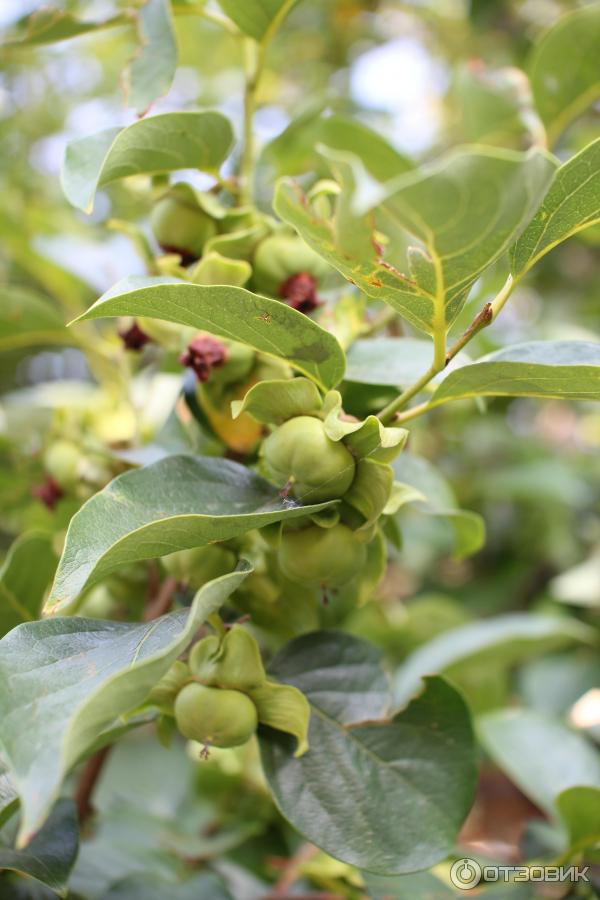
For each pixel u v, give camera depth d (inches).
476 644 22.5
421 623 26.9
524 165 10.0
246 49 16.2
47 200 31.2
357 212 9.9
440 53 39.9
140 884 16.4
